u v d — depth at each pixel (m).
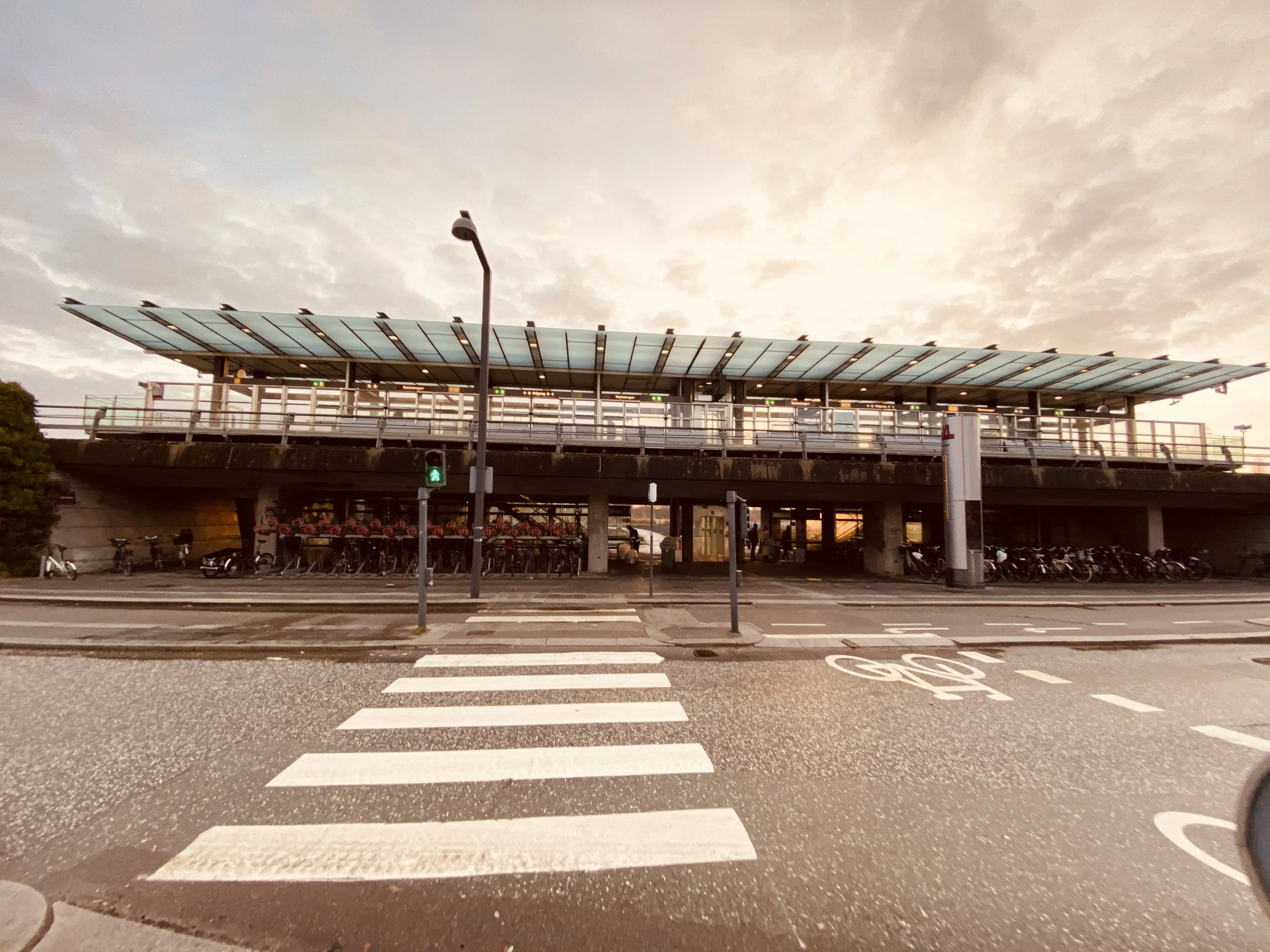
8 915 2.29
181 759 4.06
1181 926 2.40
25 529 14.71
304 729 4.68
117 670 6.42
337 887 2.62
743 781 3.83
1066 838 3.14
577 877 2.74
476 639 8.12
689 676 6.46
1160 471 18.70
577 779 3.82
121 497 17.42
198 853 2.87
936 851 3.00
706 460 17.12
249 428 16.50
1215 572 22.28
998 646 8.28
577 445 17.62
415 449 16.31
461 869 2.79
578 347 22.20
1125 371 24.33
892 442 18.55
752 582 16.31
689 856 2.93
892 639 8.61
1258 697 5.86
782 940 2.30
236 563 15.80
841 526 24.09
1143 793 3.71
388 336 21.34
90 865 2.74
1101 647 8.34
